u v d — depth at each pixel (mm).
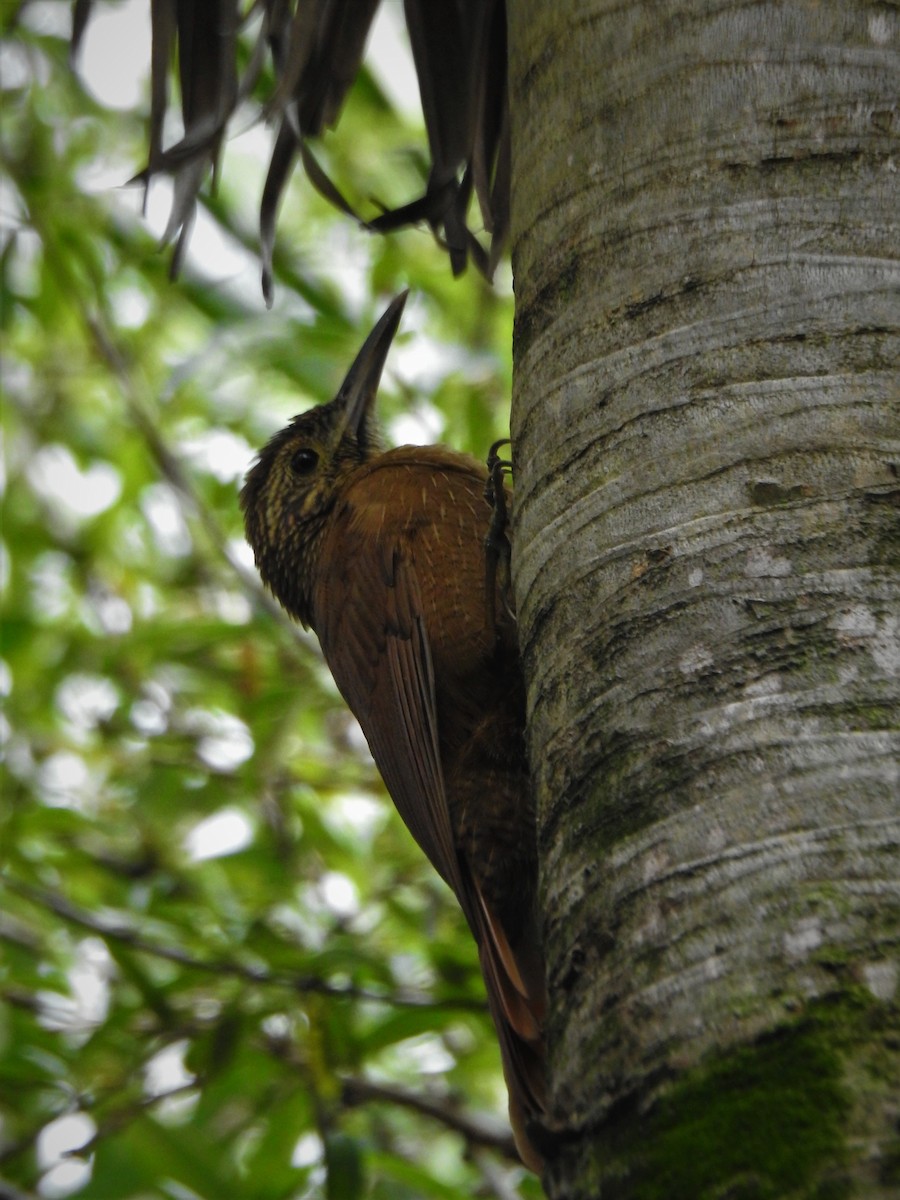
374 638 7230
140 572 12711
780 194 4207
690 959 3316
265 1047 8750
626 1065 3311
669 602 3820
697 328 4129
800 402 3918
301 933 9422
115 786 11047
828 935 3180
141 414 11570
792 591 3672
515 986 5496
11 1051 9016
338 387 10664
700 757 3566
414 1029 8352
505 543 6922
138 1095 8555
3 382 12945
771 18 4422
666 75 4504
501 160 7621
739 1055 3135
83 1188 8852
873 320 3992
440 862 6652
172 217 6676
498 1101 10023
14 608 12656
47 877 10133
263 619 10953
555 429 4336
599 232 4461
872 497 3748
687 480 3957
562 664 4027
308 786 10570
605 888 3584
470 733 6953
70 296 11617
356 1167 7898
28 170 11766
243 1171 8805
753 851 3361
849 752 3404
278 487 9234
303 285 10883
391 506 7418
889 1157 2887
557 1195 3400
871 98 4277
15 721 11273
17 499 12953
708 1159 3064
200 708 11508
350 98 10945
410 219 7473
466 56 7488
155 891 9609
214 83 6949
